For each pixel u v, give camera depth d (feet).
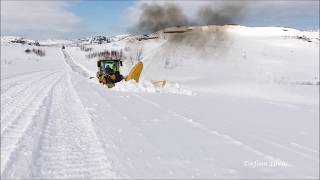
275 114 41.73
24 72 129.70
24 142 24.25
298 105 54.19
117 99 50.24
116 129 28.96
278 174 18.66
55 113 36.47
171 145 24.25
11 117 33.81
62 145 23.62
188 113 39.09
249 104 51.52
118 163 19.93
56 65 215.72
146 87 67.56
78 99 48.88
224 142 25.44
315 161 21.18
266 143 25.54
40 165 19.49
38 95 53.57
